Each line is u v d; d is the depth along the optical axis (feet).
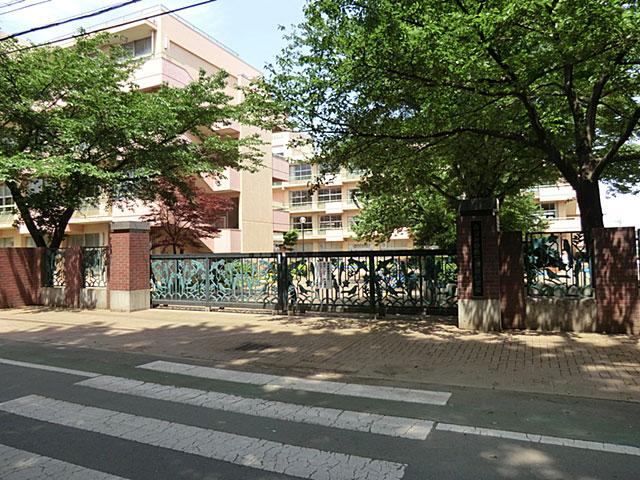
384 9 27.43
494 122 32.86
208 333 32.01
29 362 24.26
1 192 95.30
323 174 36.29
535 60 25.31
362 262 36.91
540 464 12.02
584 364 22.07
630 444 13.26
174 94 49.06
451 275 34.35
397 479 11.24
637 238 28.63
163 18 81.30
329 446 13.25
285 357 24.79
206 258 43.19
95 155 46.60
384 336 29.50
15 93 42.42
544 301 30.40
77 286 46.21
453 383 19.74
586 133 33.99
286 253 39.75
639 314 28.32
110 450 13.04
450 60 25.26
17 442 13.64
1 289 45.85
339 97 30.76
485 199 30.83
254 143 52.54
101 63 47.91
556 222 127.65
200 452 12.88
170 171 50.75
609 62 26.43
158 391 18.89
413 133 33.50
